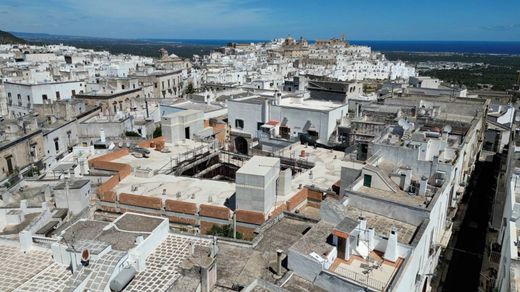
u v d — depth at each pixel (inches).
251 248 1063.0
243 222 1437.0
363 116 2262.6
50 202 1459.2
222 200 1620.3
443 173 1318.9
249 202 1455.5
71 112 3144.7
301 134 2444.6
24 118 2637.8
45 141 2593.5
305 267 882.8
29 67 5196.9
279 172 1620.3
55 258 923.4
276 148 2442.2
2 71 4589.1
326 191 1579.7
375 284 827.4
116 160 2049.7
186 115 2374.5
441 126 1870.1
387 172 1350.9
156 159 2074.3
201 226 1496.1
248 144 2669.8
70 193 1392.7
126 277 843.4
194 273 853.8
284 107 2506.2
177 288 821.2
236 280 922.7
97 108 3695.9
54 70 5054.1
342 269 883.4
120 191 1696.6
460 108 2271.2
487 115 2657.5
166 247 1019.9
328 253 903.7
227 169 2269.9
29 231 976.3
